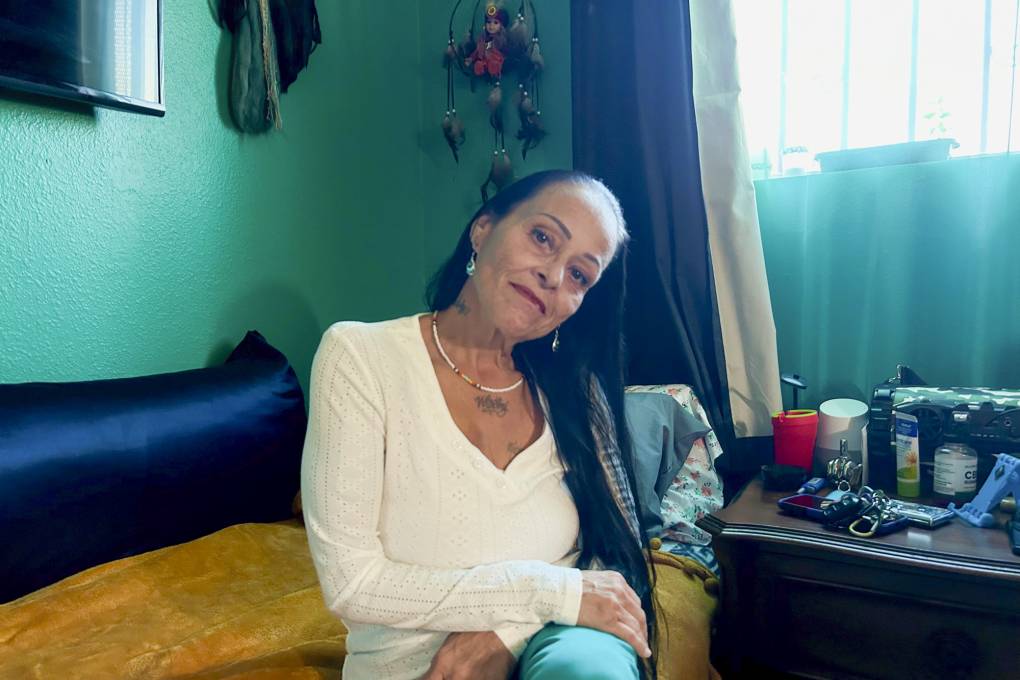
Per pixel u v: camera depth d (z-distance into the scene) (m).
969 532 1.37
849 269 1.92
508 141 2.27
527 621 0.87
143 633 1.02
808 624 1.40
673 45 1.90
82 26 1.25
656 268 1.94
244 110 1.64
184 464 1.26
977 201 1.76
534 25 2.21
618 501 1.07
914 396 1.63
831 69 1.91
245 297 1.69
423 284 2.39
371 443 0.90
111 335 1.38
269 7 1.68
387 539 0.93
